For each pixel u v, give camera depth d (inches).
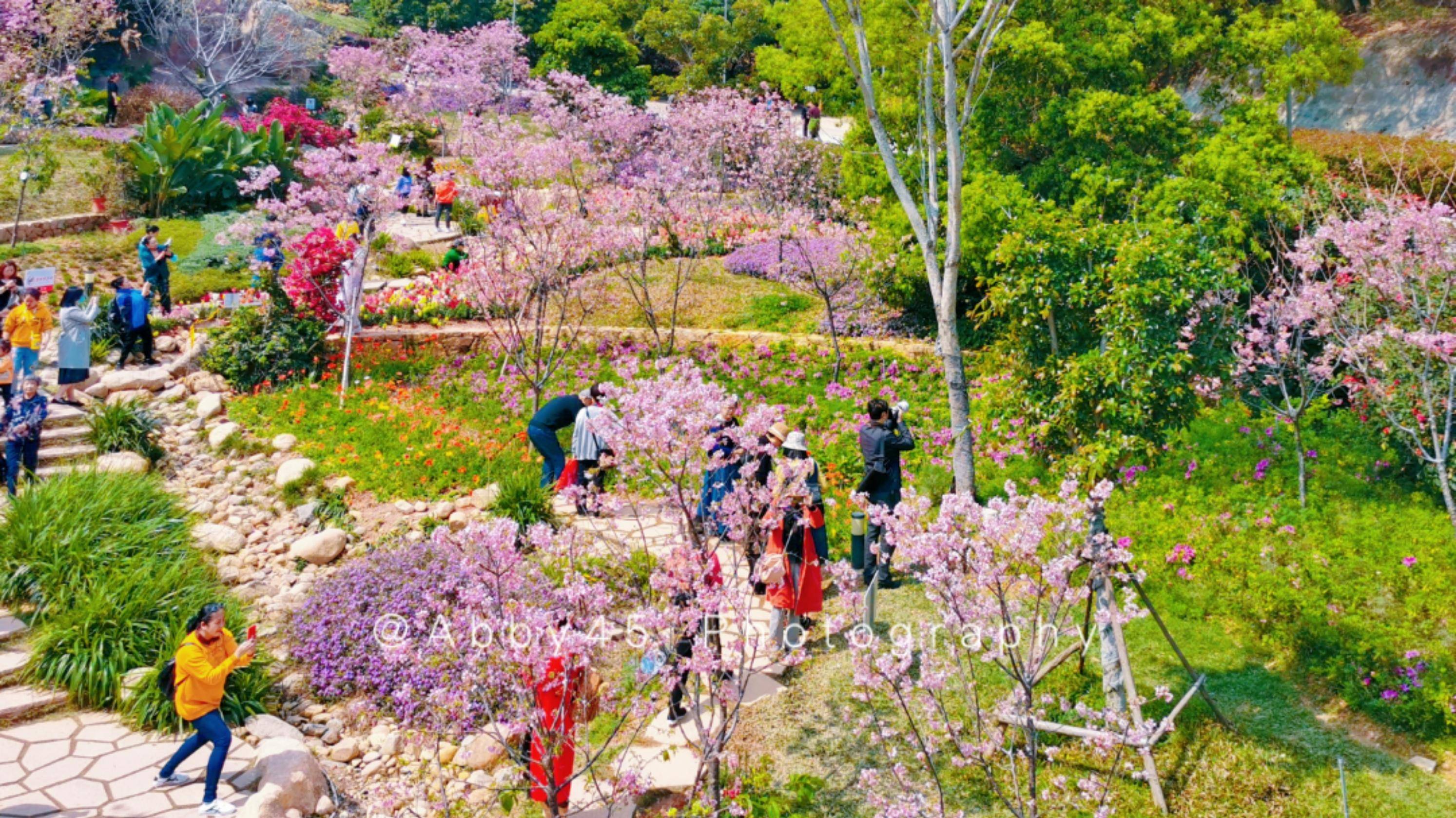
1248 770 287.9
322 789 292.4
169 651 330.0
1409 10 1020.5
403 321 689.0
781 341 663.8
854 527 371.2
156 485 451.8
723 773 288.4
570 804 280.4
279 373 603.8
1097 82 676.7
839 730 312.0
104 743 310.8
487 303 583.8
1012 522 235.8
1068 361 427.5
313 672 346.0
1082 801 276.8
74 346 542.3
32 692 329.1
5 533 386.0
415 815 271.6
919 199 664.4
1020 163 704.4
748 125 887.1
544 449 468.1
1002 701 264.2
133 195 896.3
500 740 251.3
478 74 1398.9
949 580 243.0
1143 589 374.6
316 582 398.3
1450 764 288.7
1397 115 968.9
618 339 671.8
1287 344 444.8
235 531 443.8
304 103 1544.0
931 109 405.7
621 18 1879.9
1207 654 343.3
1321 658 328.5
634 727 313.6
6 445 450.6
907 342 669.9
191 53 1487.5
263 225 655.8
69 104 1067.9
